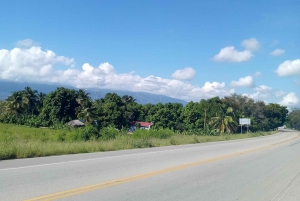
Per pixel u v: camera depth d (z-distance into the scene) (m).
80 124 73.81
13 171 9.32
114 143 19.38
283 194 8.82
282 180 11.04
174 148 21.28
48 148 14.27
